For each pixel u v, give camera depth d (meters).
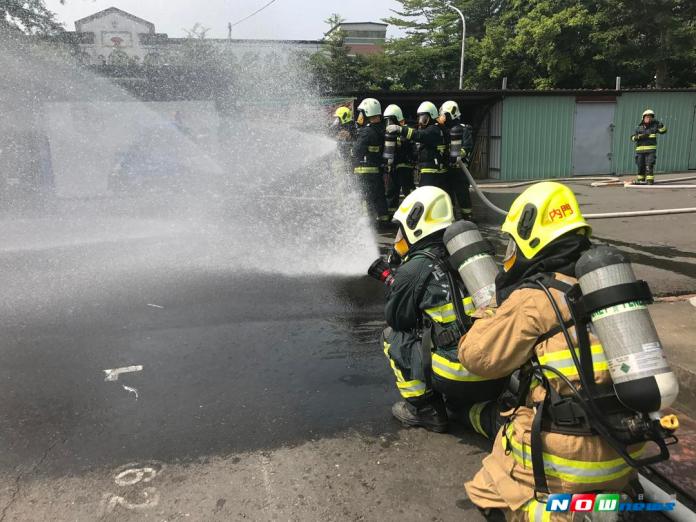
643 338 1.53
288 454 2.65
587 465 1.73
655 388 1.49
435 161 8.28
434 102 15.90
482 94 15.69
